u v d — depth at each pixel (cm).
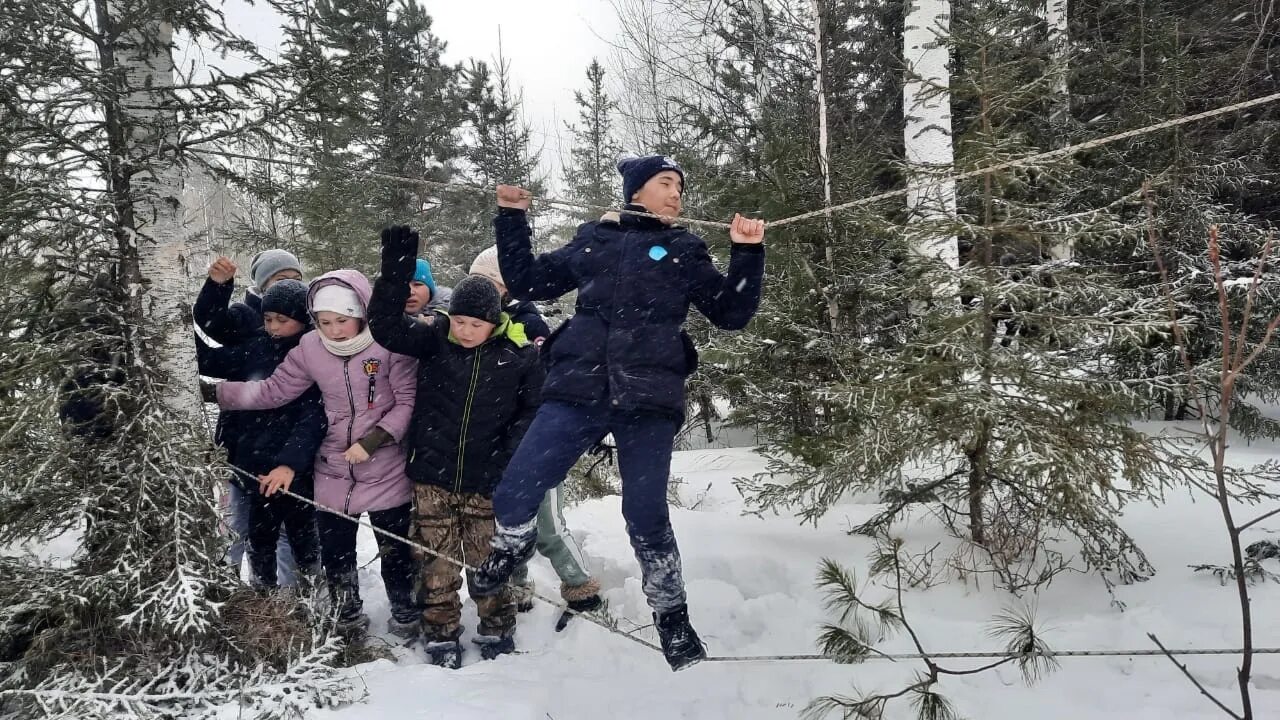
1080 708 268
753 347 591
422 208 1418
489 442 358
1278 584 335
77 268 328
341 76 369
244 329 419
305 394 386
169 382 354
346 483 370
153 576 319
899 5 883
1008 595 362
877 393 375
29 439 312
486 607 364
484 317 352
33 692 277
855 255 581
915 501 412
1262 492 351
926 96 424
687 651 285
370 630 402
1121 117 827
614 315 288
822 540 446
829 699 272
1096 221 364
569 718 292
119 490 322
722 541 461
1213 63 913
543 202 311
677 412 288
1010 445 353
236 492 440
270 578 387
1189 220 733
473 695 308
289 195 394
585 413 287
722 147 893
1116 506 464
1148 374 583
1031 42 809
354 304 359
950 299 400
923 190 532
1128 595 348
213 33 351
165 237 361
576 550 423
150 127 338
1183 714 257
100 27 343
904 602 360
